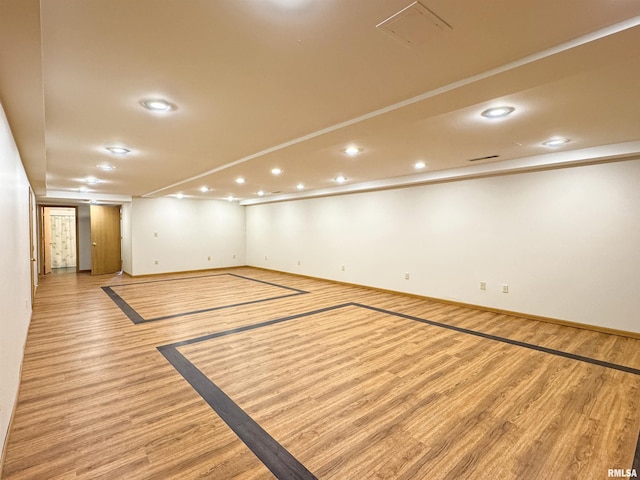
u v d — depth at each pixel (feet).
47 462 6.06
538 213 15.03
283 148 11.15
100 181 19.26
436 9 4.29
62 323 14.69
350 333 13.38
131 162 14.01
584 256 13.84
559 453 6.36
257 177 18.51
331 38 4.97
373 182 20.43
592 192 13.57
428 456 6.29
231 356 11.02
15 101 6.35
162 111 8.02
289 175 17.89
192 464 6.05
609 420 7.41
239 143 11.02
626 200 12.80
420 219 19.62
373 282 22.44
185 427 7.16
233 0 4.06
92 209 28.96
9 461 6.05
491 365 10.28
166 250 29.68
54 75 6.10
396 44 5.13
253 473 5.84
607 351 11.40
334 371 9.89
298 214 28.43
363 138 10.79
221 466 6.00
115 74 6.11
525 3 4.16
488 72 5.99
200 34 4.84
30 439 6.70
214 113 8.18
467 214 17.51
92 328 13.98
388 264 21.48
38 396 8.42
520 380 9.29
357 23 4.58
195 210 31.37
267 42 5.08
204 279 27.12
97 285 24.20
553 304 14.71
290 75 6.21
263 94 7.07
